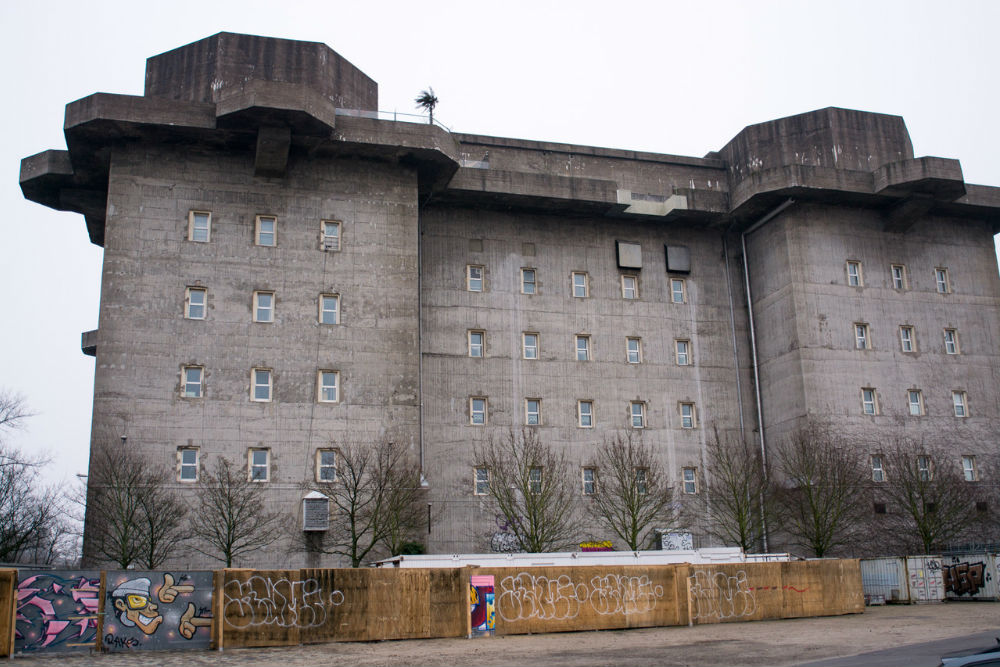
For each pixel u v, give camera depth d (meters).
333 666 22.36
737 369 56.19
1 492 53.09
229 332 44.09
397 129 46.56
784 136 57.25
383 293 46.53
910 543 50.28
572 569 31.38
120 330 42.72
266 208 46.03
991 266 58.59
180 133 44.25
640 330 55.25
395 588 28.28
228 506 40.72
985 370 56.34
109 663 22.50
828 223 55.19
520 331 53.06
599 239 56.16
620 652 25.27
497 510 49.34
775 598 35.22
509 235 54.50
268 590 26.45
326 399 44.75
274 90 42.28
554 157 58.31
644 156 59.78
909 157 57.50
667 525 51.34
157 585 25.33
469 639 28.56
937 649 24.33
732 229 58.25
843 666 21.09
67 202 49.31
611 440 52.69
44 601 24.02
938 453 53.41
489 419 51.09
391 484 43.03
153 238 44.16
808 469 49.16
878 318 54.78
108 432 41.41
